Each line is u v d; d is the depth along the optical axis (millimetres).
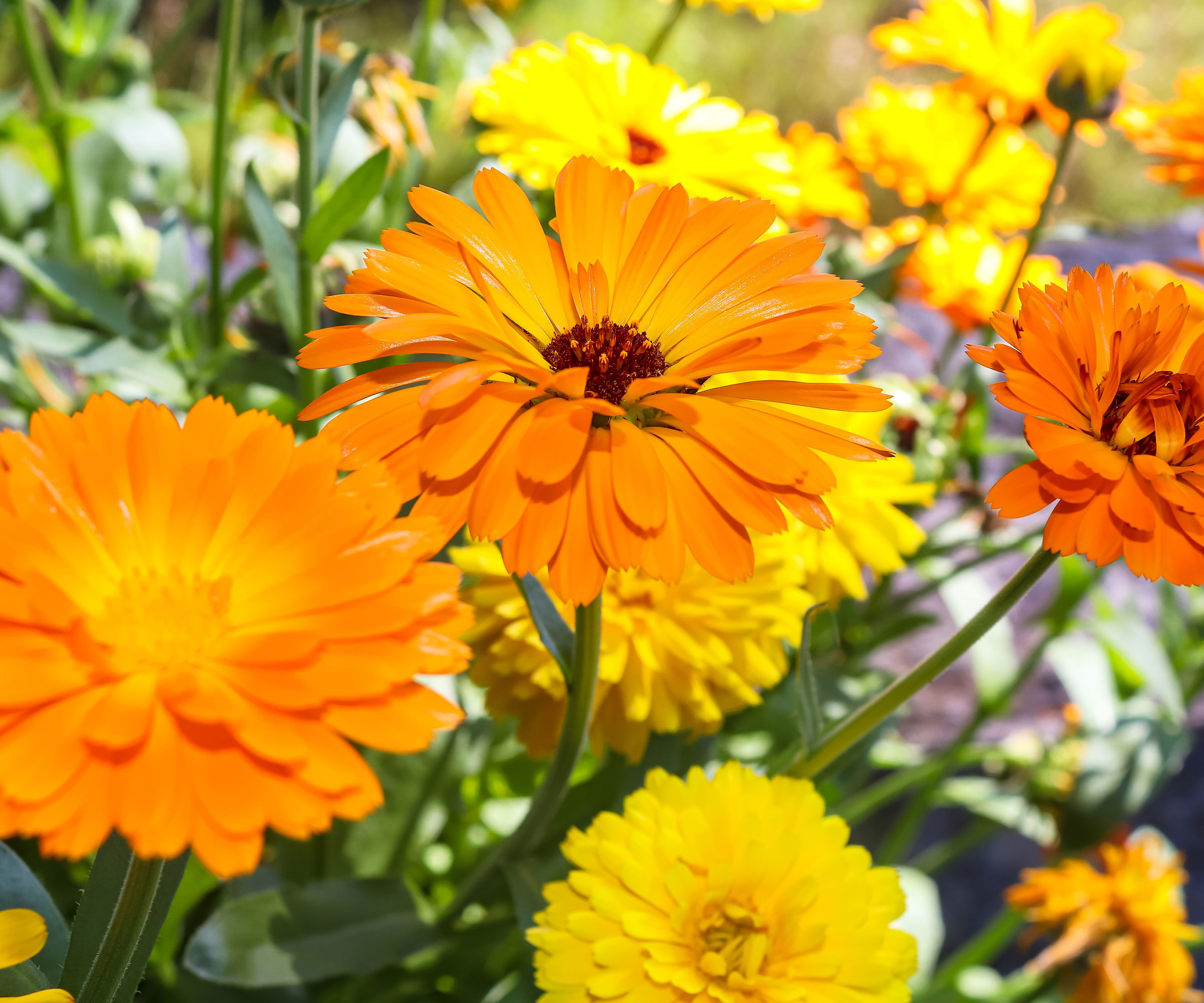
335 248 301
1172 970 344
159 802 171
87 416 197
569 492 207
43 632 179
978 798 381
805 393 219
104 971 194
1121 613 358
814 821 240
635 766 282
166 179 397
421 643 186
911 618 363
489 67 400
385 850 307
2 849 226
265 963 256
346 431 209
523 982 272
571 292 234
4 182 394
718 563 205
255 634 185
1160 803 480
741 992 229
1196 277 386
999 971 468
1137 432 216
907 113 383
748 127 321
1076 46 319
